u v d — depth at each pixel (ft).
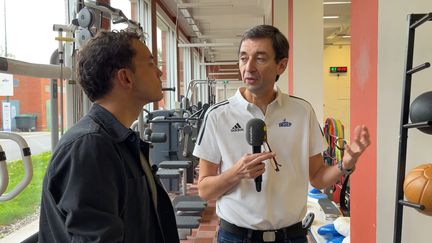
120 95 4.18
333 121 15.79
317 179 5.99
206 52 53.62
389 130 6.15
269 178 5.60
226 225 5.77
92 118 4.01
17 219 8.43
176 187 20.15
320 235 10.91
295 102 6.00
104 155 3.63
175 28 34.71
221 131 5.80
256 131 5.39
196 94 39.27
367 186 7.11
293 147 5.76
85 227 3.35
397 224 4.59
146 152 4.60
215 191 5.36
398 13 5.82
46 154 9.71
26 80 8.92
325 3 27.58
